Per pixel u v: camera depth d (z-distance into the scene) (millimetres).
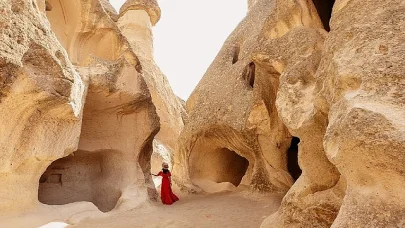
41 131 5484
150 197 7613
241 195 8023
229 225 5219
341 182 3615
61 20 9281
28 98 4934
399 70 2570
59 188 7402
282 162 7688
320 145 3924
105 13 9234
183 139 9977
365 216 2305
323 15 6195
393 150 2219
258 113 7672
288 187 7461
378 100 2555
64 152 5992
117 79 7512
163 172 7660
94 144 7680
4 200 5023
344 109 2768
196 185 9359
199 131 9344
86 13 9008
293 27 6180
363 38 3090
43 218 5324
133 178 7598
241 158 11070
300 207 3836
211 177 10172
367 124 2402
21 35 4914
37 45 5129
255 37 9289
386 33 2910
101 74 7227
